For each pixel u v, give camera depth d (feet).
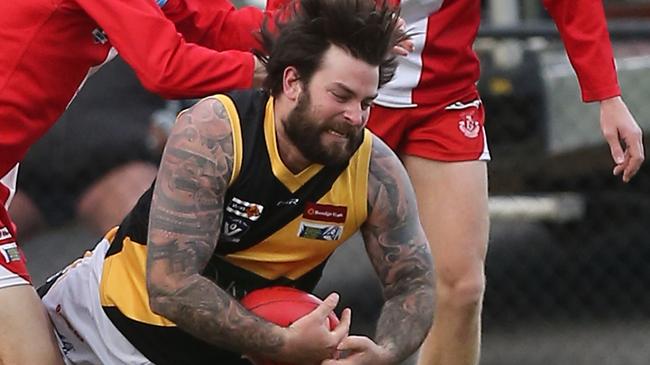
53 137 88.63
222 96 46.85
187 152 45.98
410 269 48.83
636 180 99.86
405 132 59.82
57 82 51.57
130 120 88.84
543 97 92.53
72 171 89.66
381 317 48.60
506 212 98.32
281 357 45.93
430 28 58.44
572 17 58.65
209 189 45.91
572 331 99.91
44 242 92.63
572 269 101.09
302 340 45.65
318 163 46.06
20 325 50.85
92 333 50.29
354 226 48.37
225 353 49.03
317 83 44.80
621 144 60.75
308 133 45.16
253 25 54.85
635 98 91.86
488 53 92.53
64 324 51.70
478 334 60.23
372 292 97.35
